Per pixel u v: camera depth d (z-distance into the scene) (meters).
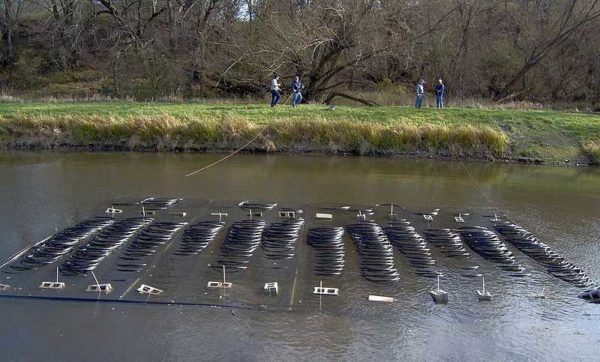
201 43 29.20
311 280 7.54
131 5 31.22
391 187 13.26
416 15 28.83
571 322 6.66
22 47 34.97
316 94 28.09
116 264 7.93
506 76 32.00
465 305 6.99
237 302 6.89
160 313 6.62
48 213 10.38
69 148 18.00
